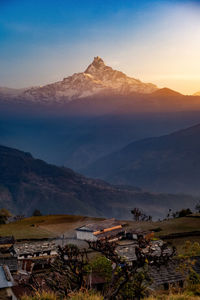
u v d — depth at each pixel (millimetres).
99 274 33188
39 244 83312
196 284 25688
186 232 95562
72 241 96000
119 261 14945
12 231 118312
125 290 15734
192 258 33031
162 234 95562
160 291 25781
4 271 41719
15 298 33344
